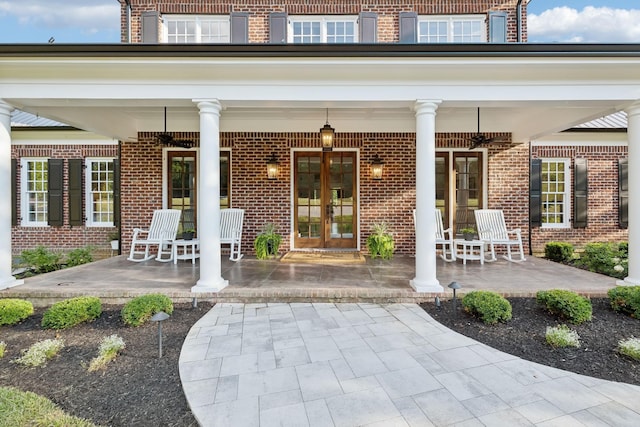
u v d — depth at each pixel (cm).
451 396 234
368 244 670
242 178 745
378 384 249
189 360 286
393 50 402
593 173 814
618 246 661
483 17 721
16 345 315
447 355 293
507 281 489
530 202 785
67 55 405
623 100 434
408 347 309
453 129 728
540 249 799
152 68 421
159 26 707
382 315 391
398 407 222
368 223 746
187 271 563
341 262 639
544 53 398
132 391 245
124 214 745
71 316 348
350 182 759
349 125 730
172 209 742
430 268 442
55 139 850
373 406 223
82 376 264
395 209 744
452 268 589
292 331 346
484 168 751
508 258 666
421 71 424
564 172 826
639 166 446
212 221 443
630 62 403
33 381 257
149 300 371
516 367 273
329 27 732
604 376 260
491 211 701
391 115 685
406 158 741
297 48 400
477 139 620
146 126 731
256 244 673
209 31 729
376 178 743
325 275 530
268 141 743
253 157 744
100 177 875
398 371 267
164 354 298
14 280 458
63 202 853
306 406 224
